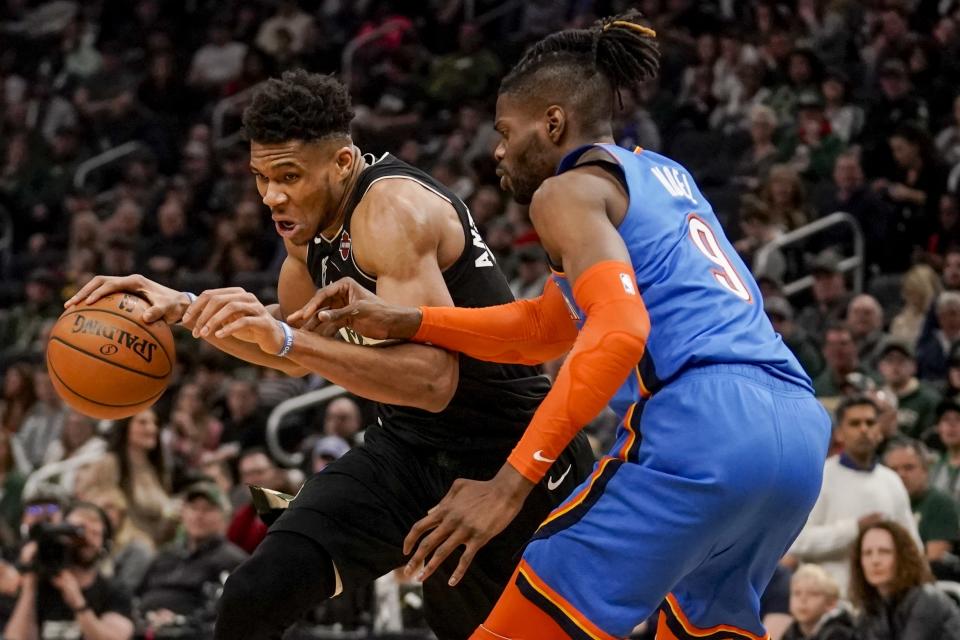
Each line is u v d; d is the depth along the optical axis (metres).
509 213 13.52
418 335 4.05
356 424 9.98
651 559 3.58
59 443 11.55
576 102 3.89
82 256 15.37
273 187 4.25
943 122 14.12
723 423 3.56
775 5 15.74
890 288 12.15
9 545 9.69
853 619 6.50
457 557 4.46
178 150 18.55
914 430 9.52
